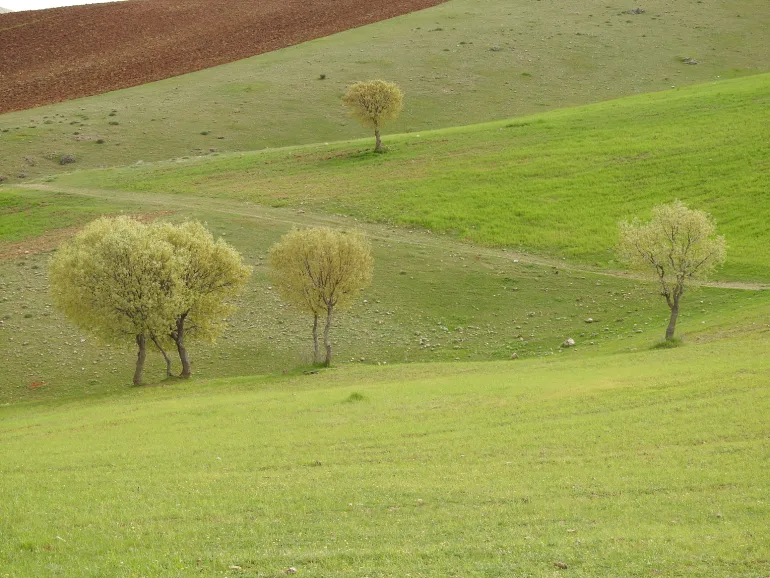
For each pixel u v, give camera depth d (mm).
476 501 20516
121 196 86750
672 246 46188
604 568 15867
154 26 175875
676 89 120500
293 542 18156
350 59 145500
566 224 72938
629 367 38188
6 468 27047
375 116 96938
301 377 46406
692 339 45531
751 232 65625
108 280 47500
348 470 24266
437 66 141125
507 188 81562
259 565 16781
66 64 155250
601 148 89625
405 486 22062
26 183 95812
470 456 25125
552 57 145125
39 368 53938
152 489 23188
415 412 32156
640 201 75062
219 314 52281
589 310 58250
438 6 181500
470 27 161625
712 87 115875
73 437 32531
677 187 76625
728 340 43000
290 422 32000
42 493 23250
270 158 99750
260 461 26094
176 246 50656
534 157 89750
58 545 18562
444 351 53875
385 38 157500
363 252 51500
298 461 25781
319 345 55938
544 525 18500
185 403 39375
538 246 69812
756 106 97062
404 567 16328
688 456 23125
